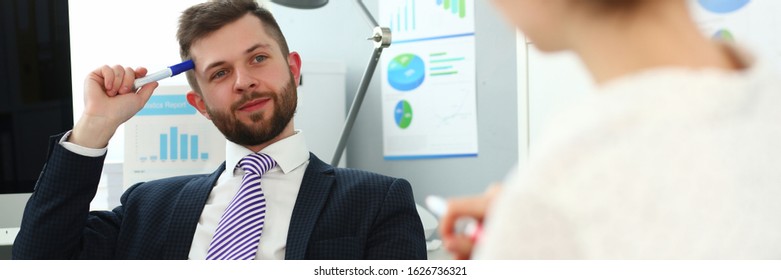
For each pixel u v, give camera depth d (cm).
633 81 37
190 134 187
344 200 134
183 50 143
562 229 36
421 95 218
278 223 132
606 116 36
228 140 141
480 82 205
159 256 134
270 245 130
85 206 135
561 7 39
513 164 198
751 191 36
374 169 231
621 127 36
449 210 49
